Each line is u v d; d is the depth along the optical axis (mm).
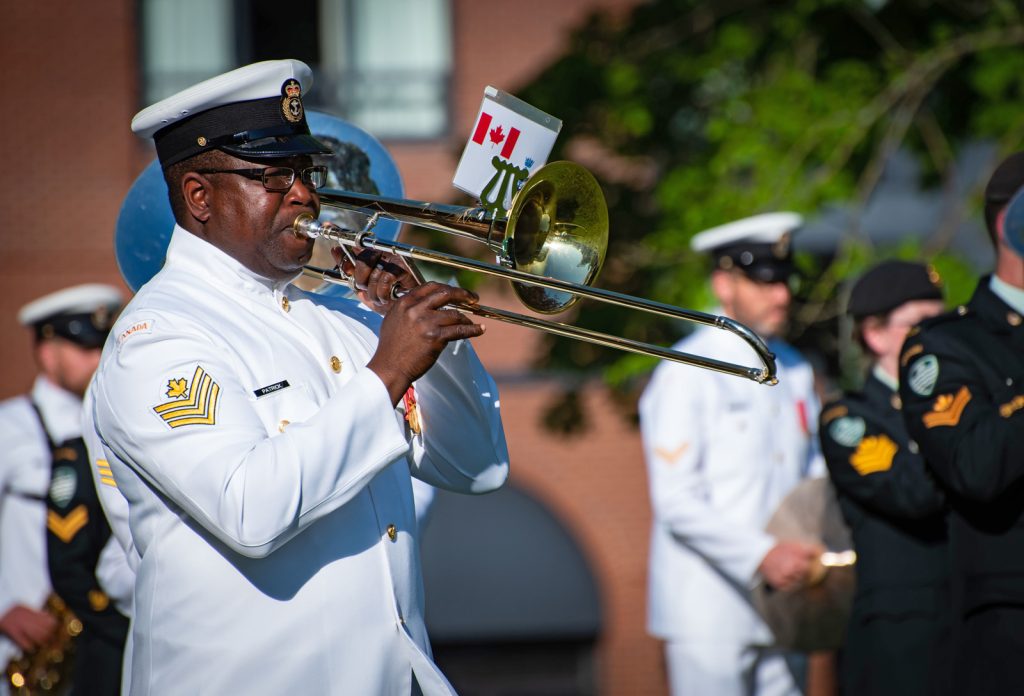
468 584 30781
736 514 12844
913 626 10359
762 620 12523
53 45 30031
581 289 6898
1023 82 17562
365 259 7172
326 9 30359
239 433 6457
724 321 6895
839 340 18297
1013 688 7906
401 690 6762
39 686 12500
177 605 6609
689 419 12883
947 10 18375
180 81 30422
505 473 7703
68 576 11297
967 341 8352
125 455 6668
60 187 29953
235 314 6941
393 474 7172
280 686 6535
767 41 18578
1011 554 7992
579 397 19953
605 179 18750
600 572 30609
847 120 17922
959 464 7984
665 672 13406
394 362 6621
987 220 8523
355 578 6723
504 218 7227
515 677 31031
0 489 13023
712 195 17609
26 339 29797
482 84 30078
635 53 18750
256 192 6914
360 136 9023
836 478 10828
